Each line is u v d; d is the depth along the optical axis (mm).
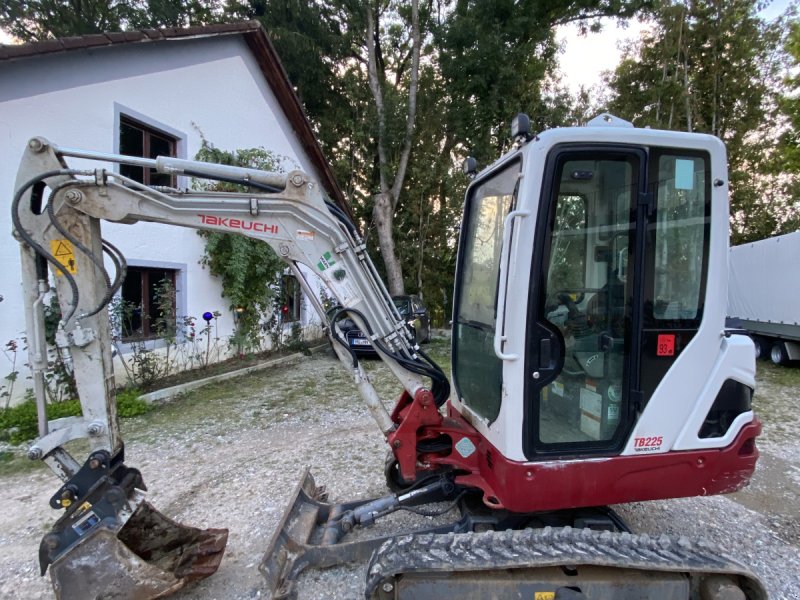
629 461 2678
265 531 3600
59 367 5879
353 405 6887
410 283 17625
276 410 6652
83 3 14773
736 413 2844
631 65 17344
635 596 2336
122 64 7508
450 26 16234
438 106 17312
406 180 17703
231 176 2926
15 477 4625
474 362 3365
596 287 2736
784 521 3721
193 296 8859
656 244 2676
